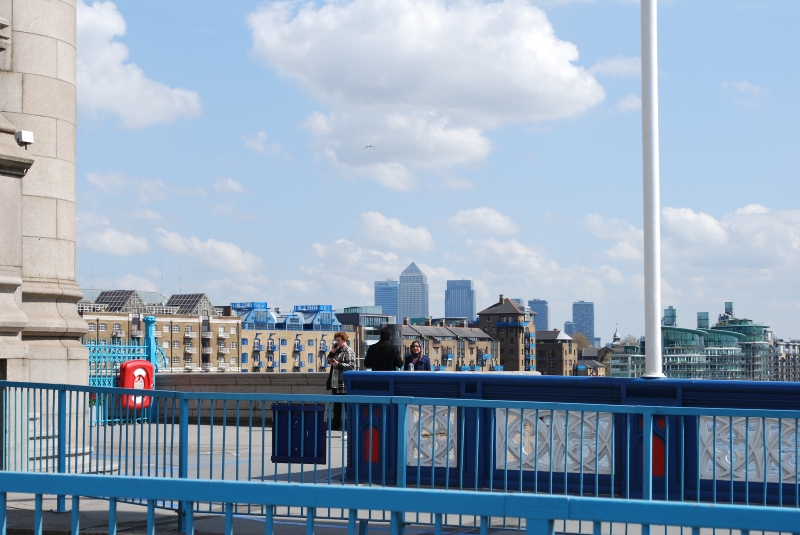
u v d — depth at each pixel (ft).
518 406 25.76
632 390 31.99
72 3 46.16
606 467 32.35
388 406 35.32
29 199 43.50
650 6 33.47
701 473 31.17
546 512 11.55
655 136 33.37
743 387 30.66
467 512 11.84
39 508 13.50
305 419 27.32
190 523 12.91
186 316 556.10
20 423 35.06
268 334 605.31
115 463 39.32
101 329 509.35
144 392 27.55
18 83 43.47
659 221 33.22
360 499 12.27
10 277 38.06
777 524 10.78
